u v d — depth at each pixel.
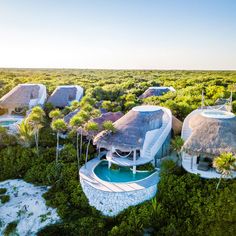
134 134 27.84
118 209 25.02
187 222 23.06
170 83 80.12
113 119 35.81
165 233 22.66
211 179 25.30
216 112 29.86
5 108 48.94
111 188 25.34
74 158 32.84
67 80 95.56
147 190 25.38
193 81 84.38
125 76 128.38
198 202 23.81
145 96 55.25
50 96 54.78
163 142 30.86
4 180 31.91
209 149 24.73
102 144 28.59
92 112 37.12
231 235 21.92
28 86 50.97
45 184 30.36
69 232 23.83
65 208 26.23
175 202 24.72
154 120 30.39
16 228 24.91
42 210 26.52
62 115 41.41
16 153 34.47
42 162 32.97
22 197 28.45
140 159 28.88
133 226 23.41
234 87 53.50
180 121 36.91
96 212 25.48
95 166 30.39
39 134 38.16
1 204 27.56
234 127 26.19
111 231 23.05
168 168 27.08
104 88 67.44
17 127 38.97
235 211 22.66
